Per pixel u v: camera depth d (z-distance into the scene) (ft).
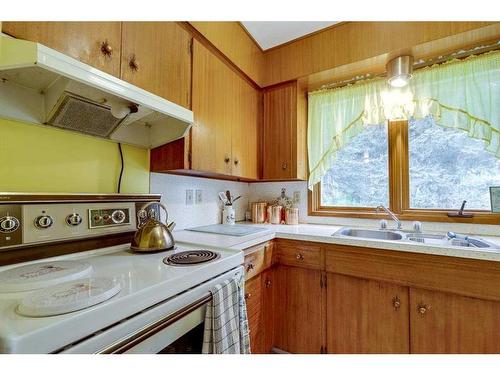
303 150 6.83
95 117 3.54
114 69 3.30
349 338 4.60
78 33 2.94
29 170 3.21
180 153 4.39
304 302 5.06
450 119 5.23
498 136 4.83
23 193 2.88
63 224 3.19
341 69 5.92
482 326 3.62
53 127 3.45
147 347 2.10
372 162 6.51
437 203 5.70
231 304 2.99
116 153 4.28
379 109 6.05
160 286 2.31
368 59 5.47
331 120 6.66
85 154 3.84
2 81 2.92
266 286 5.06
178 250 3.68
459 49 5.10
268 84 6.79
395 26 5.16
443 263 3.87
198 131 4.67
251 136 6.43
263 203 7.39
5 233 2.71
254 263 4.62
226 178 6.64
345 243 4.61
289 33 6.12
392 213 5.85
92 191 3.91
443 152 5.66
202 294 2.73
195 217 6.01
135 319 2.04
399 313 4.20
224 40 5.33
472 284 3.67
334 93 6.66
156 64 3.89
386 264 4.30
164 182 5.19
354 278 4.60
